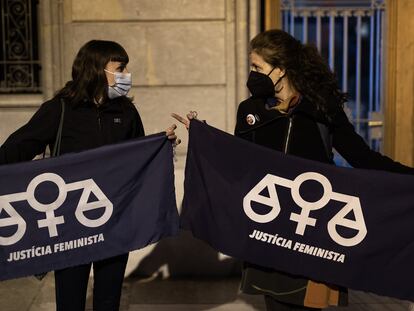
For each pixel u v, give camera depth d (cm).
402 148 575
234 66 526
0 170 311
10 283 501
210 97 530
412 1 562
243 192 301
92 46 329
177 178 508
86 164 321
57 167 318
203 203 311
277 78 293
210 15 523
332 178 293
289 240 297
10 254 317
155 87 530
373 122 578
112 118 335
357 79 575
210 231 309
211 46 526
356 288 294
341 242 294
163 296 478
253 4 523
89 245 325
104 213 326
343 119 295
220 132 305
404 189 289
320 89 292
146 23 525
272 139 300
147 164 330
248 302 466
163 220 335
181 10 523
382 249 292
